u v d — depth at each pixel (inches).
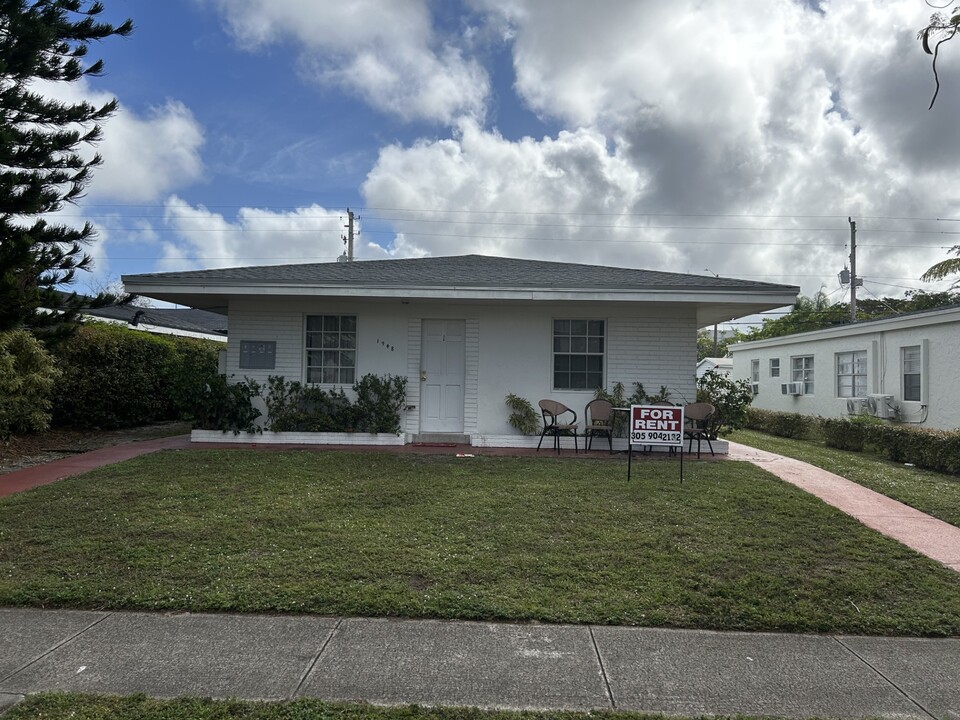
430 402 478.3
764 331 1535.4
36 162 471.8
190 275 445.4
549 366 471.8
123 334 594.6
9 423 453.1
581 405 470.9
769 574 211.0
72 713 130.8
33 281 444.5
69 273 489.7
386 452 423.5
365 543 233.0
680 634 173.8
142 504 277.9
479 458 405.4
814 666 157.5
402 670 151.7
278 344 476.4
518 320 474.0
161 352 636.1
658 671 153.3
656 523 260.7
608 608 185.3
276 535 240.8
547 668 153.6
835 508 292.2
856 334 688.4
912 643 171.5
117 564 213.5
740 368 1005.8
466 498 293.9
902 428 492.1
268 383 473.1
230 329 478.3
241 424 461.1
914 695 144.4
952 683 150.1
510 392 472.1
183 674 148.6
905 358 619.8
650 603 188.9
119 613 182.5
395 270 494.3
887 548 238.8
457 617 180.7
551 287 431.8
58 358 523.5
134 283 440.1
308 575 204.8
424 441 468.1
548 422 462.9
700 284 430.0
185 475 337.1
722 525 259.9
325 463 374.9
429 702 137.9
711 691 144.8
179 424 642.2
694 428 456.8
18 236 403.9
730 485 329.1
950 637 175.5
